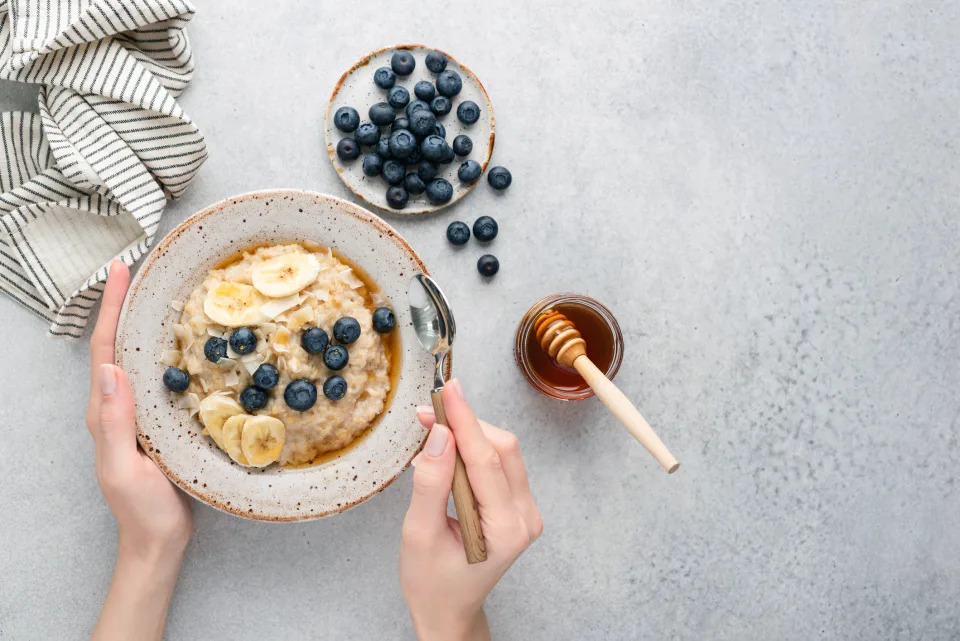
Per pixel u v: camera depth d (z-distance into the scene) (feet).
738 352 5.74
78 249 5.03
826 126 5.89
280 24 5.36
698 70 5.74
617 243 5.63
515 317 5.49
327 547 5.36
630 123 5.66
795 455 5.79
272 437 4.68
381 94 5.29
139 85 4.84
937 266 5.98
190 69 5.24
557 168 5.57
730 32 5.78
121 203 4.85
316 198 4.66
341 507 4.79
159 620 4.98
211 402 4.63
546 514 5.52
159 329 4.73
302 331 4.69
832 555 5.81
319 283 4.77
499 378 5.46
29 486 5.17
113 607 4.82
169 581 4.98
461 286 5.44
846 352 5.88
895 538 5.88
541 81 5.57
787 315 5.81
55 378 5.19
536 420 5.50
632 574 5.60
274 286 4.64
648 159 5.67
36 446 5.18
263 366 4.61
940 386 5.97
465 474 4.17
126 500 4.66
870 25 5.93
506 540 4.17
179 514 4.90
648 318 5.65
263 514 4.72
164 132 4.92
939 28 5.98
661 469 5.64
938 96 5.98
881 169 5.95
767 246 5.80
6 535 5.16
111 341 4.71
